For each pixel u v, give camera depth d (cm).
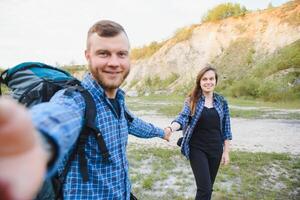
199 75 397
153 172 719
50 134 53
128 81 6525
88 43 175
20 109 37
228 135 421
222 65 4425
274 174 704
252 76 3622
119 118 176
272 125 1499
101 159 162
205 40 5434
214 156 395
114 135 170
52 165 53
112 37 171
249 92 3256
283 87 2981
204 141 390
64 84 167
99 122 163
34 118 59
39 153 40
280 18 4591
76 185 158
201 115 387
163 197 566
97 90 165
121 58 173
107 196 165
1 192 35
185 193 590
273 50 4253
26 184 37
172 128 376
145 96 4619
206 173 378
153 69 5888
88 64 175
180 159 846
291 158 845
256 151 942
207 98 402
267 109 2225
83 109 154
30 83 165
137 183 644
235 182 648
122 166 175
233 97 3341
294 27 4362
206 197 371
